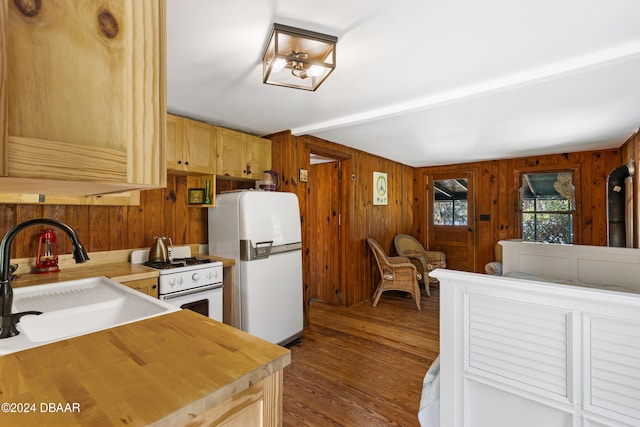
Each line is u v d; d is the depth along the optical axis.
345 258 4.16
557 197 4.37
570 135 3.37
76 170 0.42
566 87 2.09
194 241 2.95
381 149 4.23
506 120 2.85
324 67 1.58
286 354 0.80
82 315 1.28
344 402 2.07
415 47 1.61
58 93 0.41
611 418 1.11
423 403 1.60
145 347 0.83
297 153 3.33
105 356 0.77
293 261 3.01
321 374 2.43
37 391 0.62
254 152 3.13
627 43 1.58
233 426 0.70
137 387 0.64
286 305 2.92
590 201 4.10
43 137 0.40
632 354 1.08
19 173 0.38
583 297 1.13
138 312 1.28
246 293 2.59
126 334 0.91
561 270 2.60
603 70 1.83
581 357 1.16
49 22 0.41
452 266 5.32
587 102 2.38
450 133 3.33
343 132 3.29
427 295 4.75
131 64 0.47
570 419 1.19
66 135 0.41
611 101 2.36
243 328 2.60
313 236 4.65
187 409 0.59
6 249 0.96
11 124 0.37
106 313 1.35
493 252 4.91
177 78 1.98
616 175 3.24
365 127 3.10
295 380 2.34
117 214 2.46
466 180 5.18
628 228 3.23
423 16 1.35
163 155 0.50
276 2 1.26
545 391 1.23
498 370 1.34
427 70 1.88
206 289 2.42
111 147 0.45
